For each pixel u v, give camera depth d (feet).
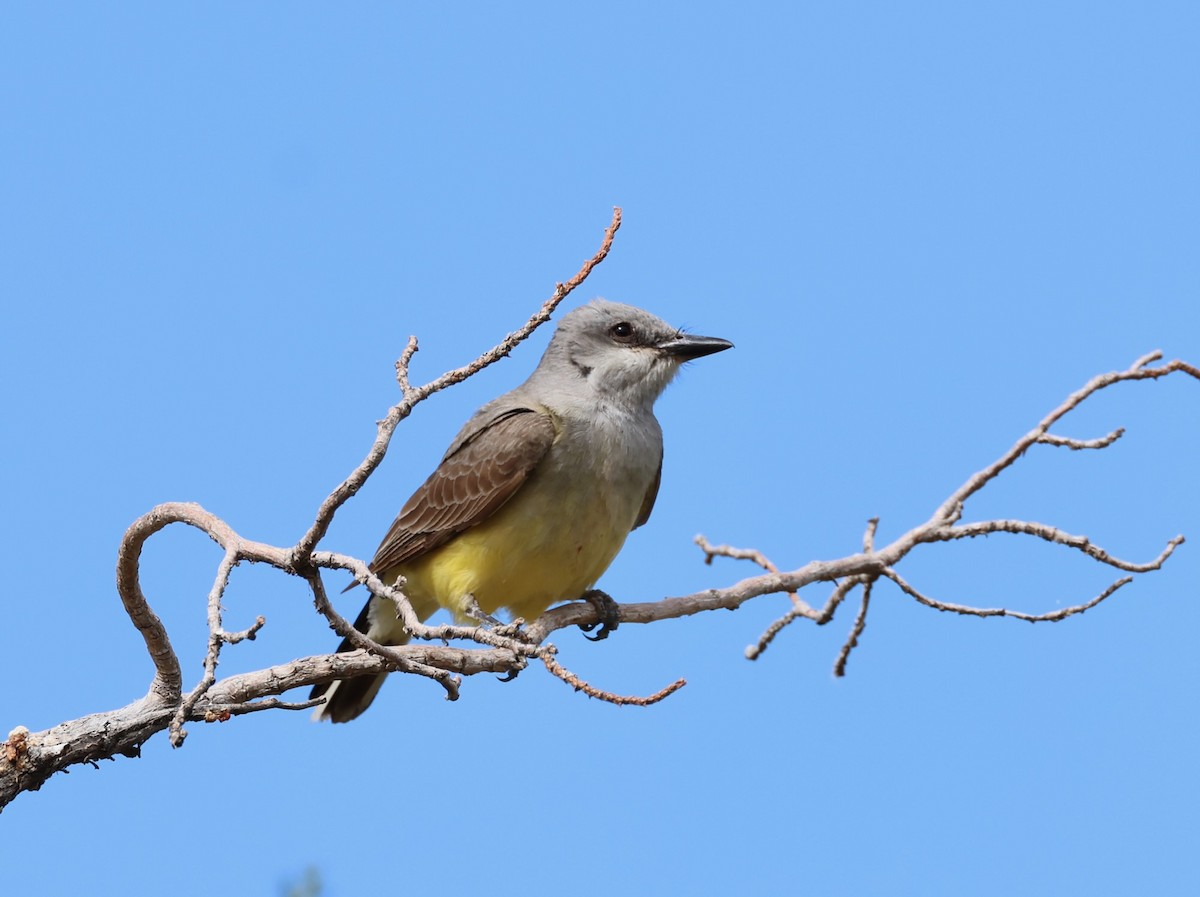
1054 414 36.04
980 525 36.58
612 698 24.34
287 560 25.48
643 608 38.47
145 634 26.84
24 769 26.30
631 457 41.32
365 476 25.26
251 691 28.40
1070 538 35.76
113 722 27.07
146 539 27.22
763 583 37.50
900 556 36.86
